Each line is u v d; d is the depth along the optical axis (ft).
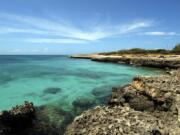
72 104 54.90
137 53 263.70
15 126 37.47
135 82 48.01
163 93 39.04
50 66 172.04
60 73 122.93
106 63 207.00
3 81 90.43
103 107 30.66
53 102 56.34
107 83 89.66
